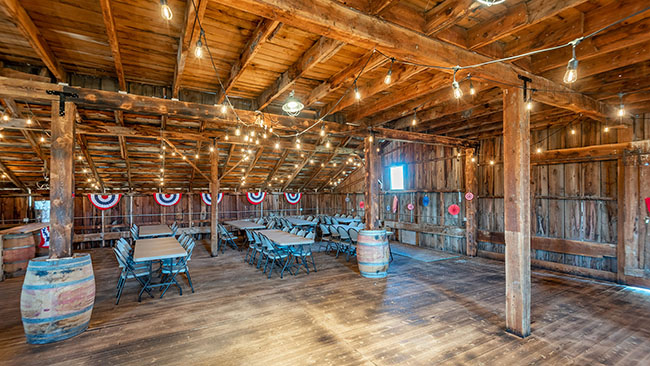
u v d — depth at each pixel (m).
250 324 3.60
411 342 3.15
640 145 4.98
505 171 3.46
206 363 2.78
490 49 3.22
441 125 6.88
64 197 3.66
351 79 4.01
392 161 10.12
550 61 3.40
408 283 5.21
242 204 11.20
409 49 2.66
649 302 4.33
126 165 8.06
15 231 6.00
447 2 2.51
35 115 5.64
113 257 7.54
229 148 8.28
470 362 2.78
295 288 4.98
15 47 3.65
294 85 4.79
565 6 2.24
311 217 10.42
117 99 4.52
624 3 2.43
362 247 5.61
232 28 3.13
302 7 2.13
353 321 3.67
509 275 3.37
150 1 2.70
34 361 2.82
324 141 8.69
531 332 3.37
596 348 3.03
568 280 5.46
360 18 2.40
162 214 9.91
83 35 3.35
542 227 6.36
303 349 3.02
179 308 4.13
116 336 3.31
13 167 7.36
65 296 3.23
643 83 3.87
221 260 7.16
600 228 5.54
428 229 8.67
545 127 6.18
